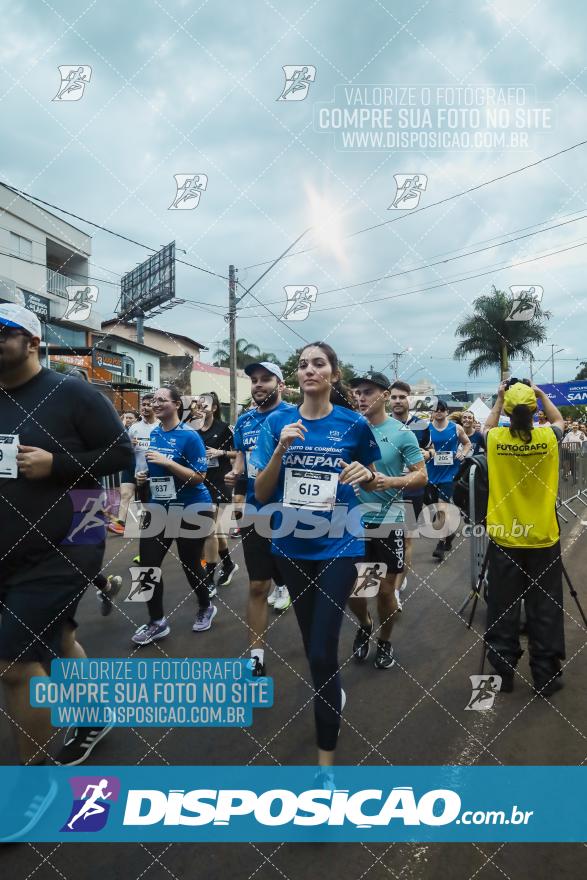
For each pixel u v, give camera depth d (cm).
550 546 264
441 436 566
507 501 271
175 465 338
